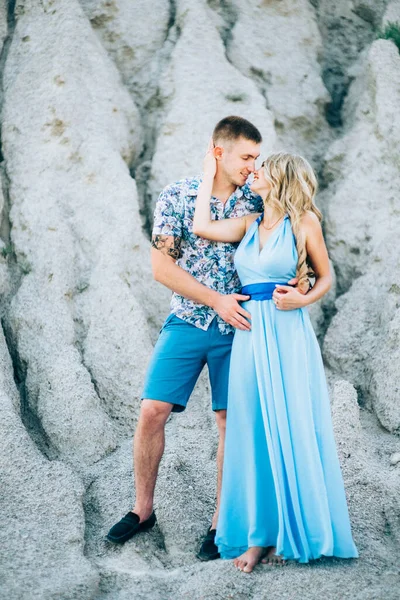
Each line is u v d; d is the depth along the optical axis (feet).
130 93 19.01
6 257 16.72
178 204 12.41
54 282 16.05
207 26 18.90
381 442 14.52
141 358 15.44
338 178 18.34
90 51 18.21
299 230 11.95
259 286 12.00
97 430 14.32
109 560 11.89
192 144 17.69
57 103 17.44
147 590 11.12
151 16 19.42
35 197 16.93
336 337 16.28
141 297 16.52
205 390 15.70
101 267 16.19
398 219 17.21
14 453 13.15
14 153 17.52
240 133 12.21
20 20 18.83
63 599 10.65
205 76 18.26
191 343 12.36
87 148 17.33
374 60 18.16
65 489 12.75
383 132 17.79
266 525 11.59
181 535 12.47
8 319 15.94
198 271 12.50
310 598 10.68
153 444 12.33
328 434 11.75
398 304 15.84
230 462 11.82
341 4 20.31
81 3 19.35
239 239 12.53
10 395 14.76
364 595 10.66
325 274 12.32
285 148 18.67
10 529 12.04
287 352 11.82
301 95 19.07
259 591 10.93
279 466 11.45
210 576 11.26
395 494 12.91
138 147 18.65
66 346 15.37
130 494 13.24
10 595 10.62
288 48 19.45
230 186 12.61
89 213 16.90
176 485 13.15
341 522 11.53
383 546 12.09
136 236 16.75
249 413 11.78
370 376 15.43
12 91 18.03
